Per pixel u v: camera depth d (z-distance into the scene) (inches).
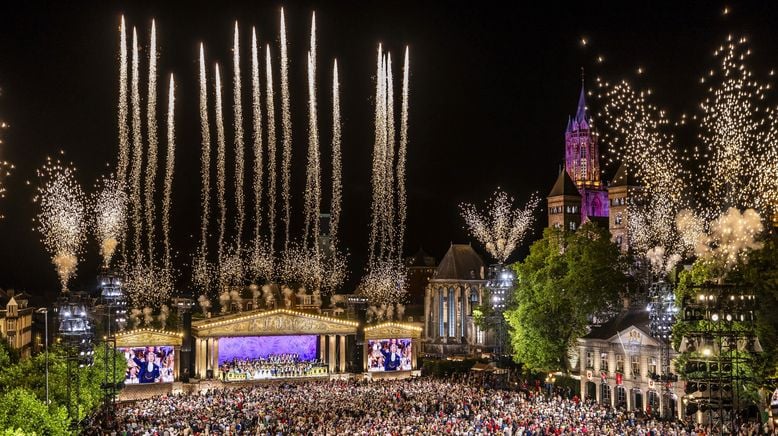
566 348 4261.8
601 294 4185.5
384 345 5502.0
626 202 7421.3
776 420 2901.1
